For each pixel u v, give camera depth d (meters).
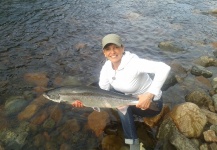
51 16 5.07
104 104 2.03
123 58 1.91
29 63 3.49
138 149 2.10
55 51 3.83
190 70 3.37
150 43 4.20
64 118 2.52
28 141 2.27
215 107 2.56
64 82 3.12
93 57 3.71
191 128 2.19
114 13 5.46
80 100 2.07
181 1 6.51
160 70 1.88
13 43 3.99
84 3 5.95
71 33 4.43
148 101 1.90
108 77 2.06
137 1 6.36
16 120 2.48
